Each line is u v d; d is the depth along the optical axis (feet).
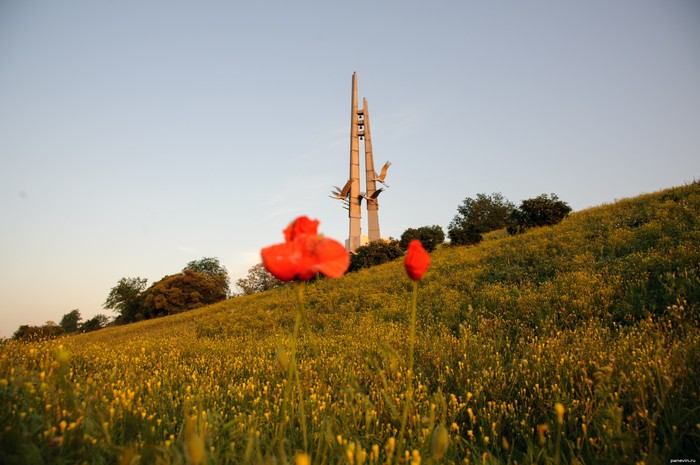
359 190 133.39
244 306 69.67
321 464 5.45
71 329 206.08
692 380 8.50
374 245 84.64
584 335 15.14
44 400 6.68
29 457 4.59
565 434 8.22
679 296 17.70
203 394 10.28
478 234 70.54
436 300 31.58
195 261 220.43
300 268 3.41
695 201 40.27
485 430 8.77
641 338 12.50
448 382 12.37
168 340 30.71
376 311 35.50
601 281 23.49
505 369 12.47
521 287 28.40
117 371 13.61
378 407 9.02
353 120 138.82
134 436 6.89
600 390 7.14
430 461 4.37
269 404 9.50
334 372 13.28
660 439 7.27
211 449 5.39
